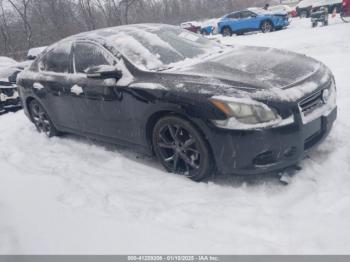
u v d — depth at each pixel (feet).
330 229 9.00
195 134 11.76
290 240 8.88
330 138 13.97
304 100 11.20
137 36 15.10
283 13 63.41
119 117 14.10
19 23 95.50
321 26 54.39
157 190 12.03
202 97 11.29
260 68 12.53
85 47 15.55
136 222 9.31
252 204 10.67
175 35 15.94
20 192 11.51
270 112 10.73
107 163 14.55
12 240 8.70
